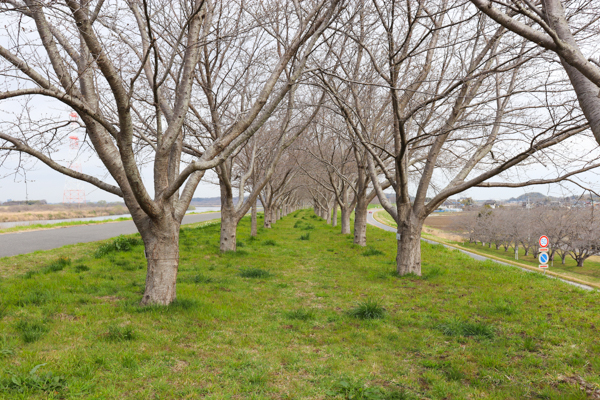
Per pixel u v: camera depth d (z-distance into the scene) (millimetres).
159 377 4008
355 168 22062
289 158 20875
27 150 5668
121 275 9328
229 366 4414
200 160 6355
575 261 33844
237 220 13906
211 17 7824
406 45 9203
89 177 6641
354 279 10055
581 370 4496
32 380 3559
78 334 5074
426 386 4102
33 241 16406
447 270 11430
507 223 36188
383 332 5879
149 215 6293
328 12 6156
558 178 6328
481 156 10312
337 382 4094
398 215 10789
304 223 33531
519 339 5574
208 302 7051
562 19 3775
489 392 3953
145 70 8016
